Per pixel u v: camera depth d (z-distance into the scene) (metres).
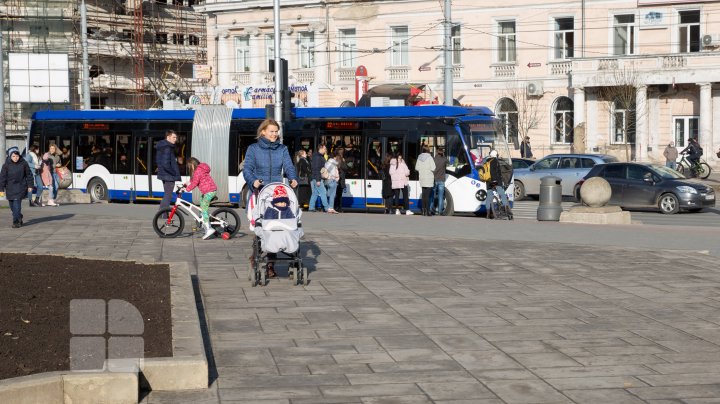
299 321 11.46
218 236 20.58
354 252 17.77
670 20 52.50
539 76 56.03
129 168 34.06
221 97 61.22
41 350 8.67
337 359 9.66
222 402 8.21
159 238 20.44
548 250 18.03
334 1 60.88
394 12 59.41
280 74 26.05
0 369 8.04
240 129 32.28
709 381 8.87
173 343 9.16
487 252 17.73
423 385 8.73
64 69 66.50
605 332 10.91
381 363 9.51
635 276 14.90
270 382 8.84
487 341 10.45
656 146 53.25
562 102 55.75
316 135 31.12
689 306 12.46
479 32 57.47
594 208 24.64
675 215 30.34
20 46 75.31
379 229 22.20
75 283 11.70
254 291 13.50
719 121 51.28
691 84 51.88
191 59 79.44
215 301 12.73
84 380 7.93
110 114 34.53
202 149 32.56
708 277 14.81
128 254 17.64
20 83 66.38
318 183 29.44
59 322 9.69
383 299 12.90
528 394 8.45
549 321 11.49
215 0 64.75
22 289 10.91
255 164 14.16
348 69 61.03
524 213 30.91
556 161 37.00
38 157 32.16
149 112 33.81
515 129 57.28
